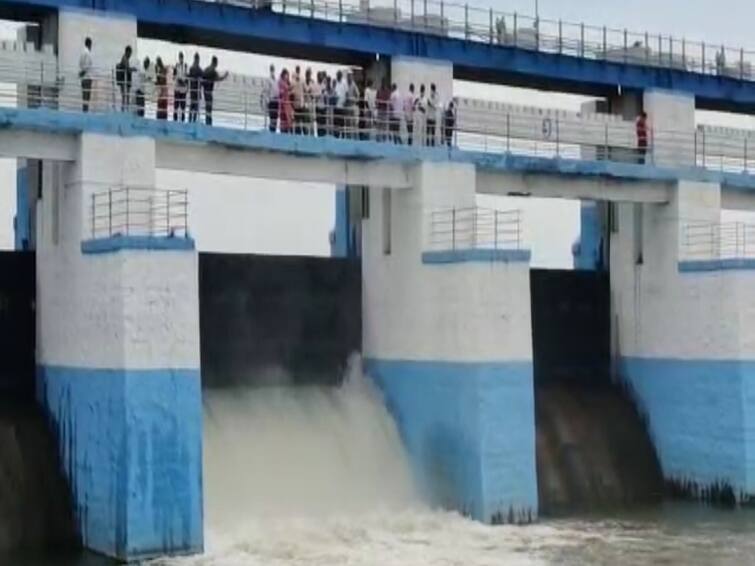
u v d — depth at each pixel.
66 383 24.05
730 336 30.27
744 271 30.08
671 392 31.91
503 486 26.39
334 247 33.03
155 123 25.08
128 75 26.14
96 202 24.09
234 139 26.19
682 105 35.34
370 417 28.66
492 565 22.53
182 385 22.31
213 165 26.34
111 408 22.25
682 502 30.66
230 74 27.36
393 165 28.33
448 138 30.20
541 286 33.06
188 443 22.28
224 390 27.98
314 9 29.89
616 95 35.22
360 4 30.61
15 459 23.84
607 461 31.34
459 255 26.86
